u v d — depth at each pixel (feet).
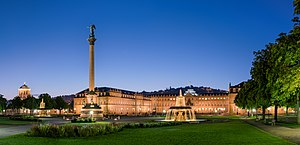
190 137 126.82
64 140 116.57
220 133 146.61
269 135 135.44
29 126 214.69
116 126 160.76
